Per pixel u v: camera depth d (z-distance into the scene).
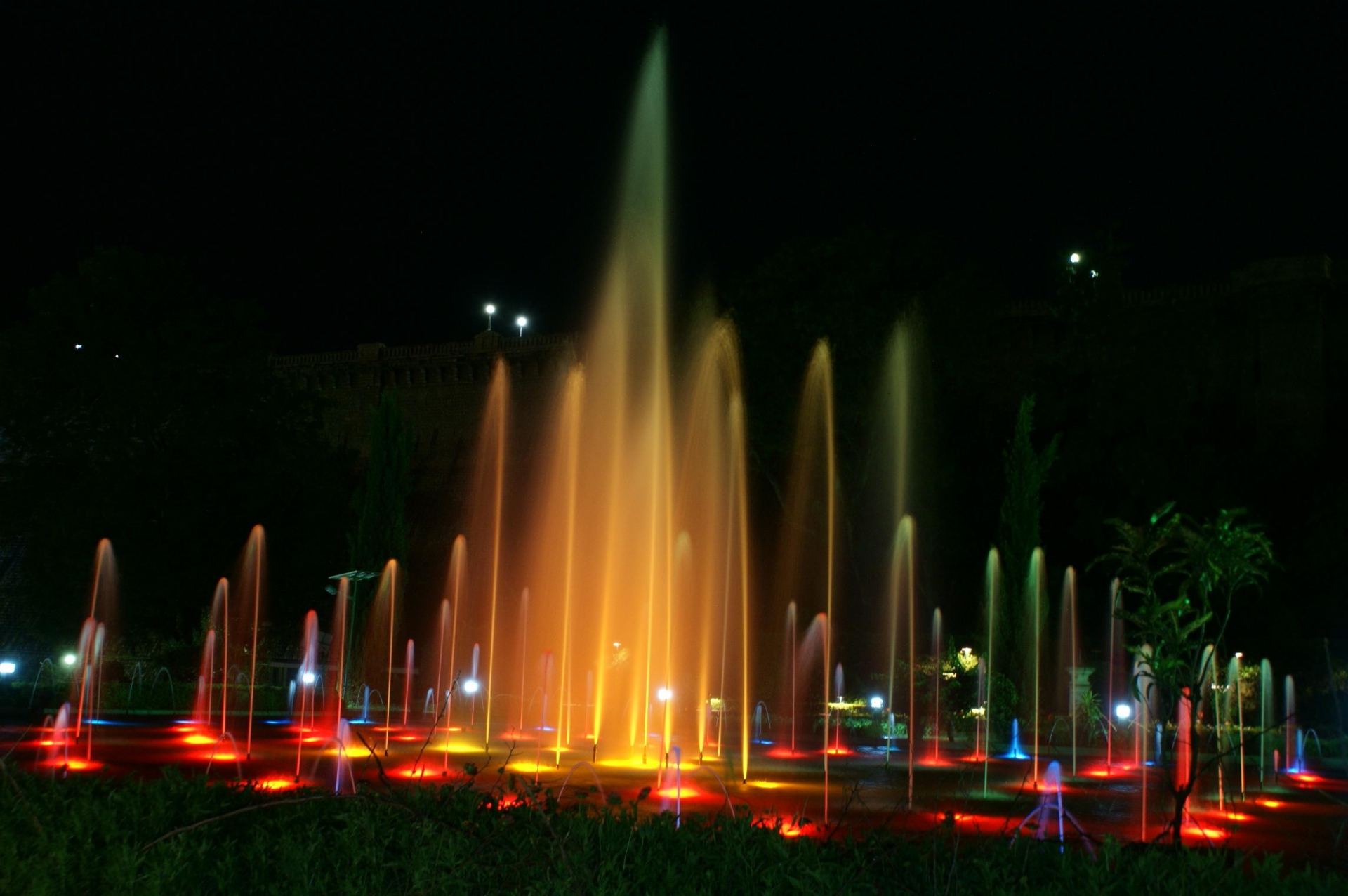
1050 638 30.09
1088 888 4.68
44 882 5.21
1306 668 27.73
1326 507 29.12
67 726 21.45
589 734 23.94
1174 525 14.89
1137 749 20.66
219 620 35.53
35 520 34.91
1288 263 35.72
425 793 6.31
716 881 4.96
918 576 33.44
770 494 36.47
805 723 27.75
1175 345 32.22
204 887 5.15
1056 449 28.41
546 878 4.79
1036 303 39.81
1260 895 4.73
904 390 32.62
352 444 53.78
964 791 14.94
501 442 49.44
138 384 34.78
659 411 36.94
